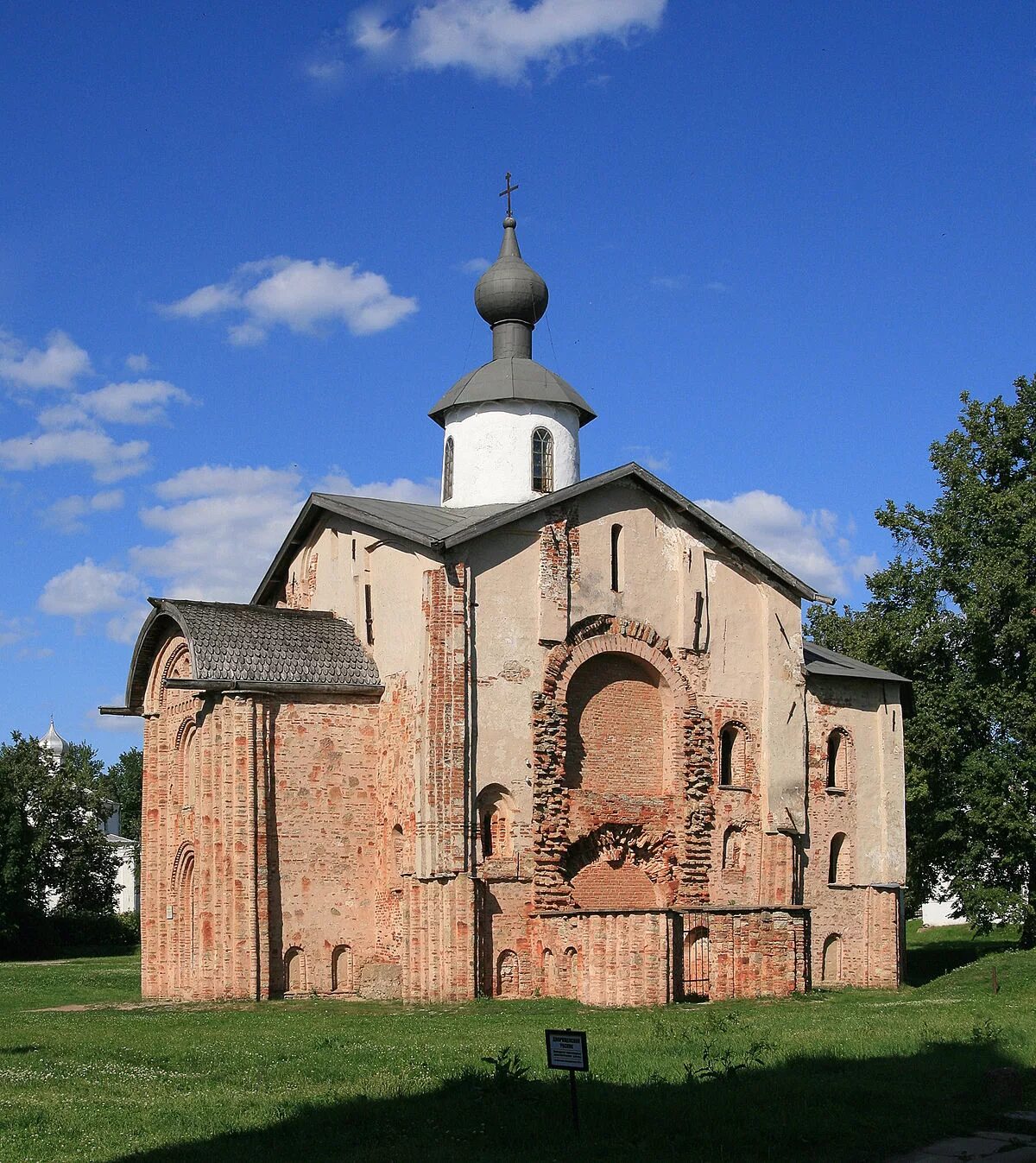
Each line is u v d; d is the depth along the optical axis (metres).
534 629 35.31
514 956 33.78
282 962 34.19
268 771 34.50
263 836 34.00
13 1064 21.27
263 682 34.62
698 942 32.03
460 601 34.00
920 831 44.50
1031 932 42.22
